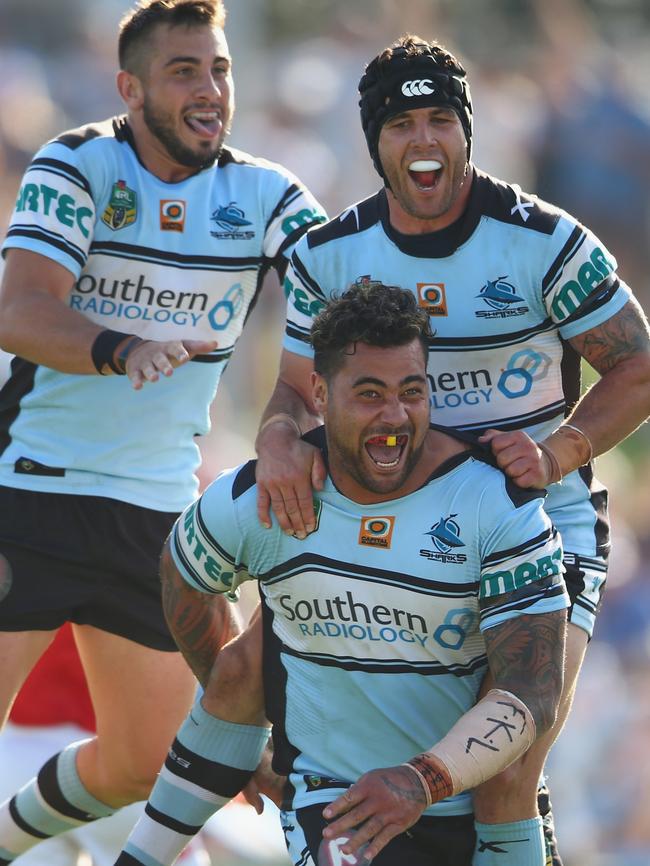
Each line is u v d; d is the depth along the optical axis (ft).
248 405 132.57
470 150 48.60
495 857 47.52
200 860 66.54
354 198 137.49
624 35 174.40
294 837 48.01
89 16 151.64
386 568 46.37
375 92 47.83
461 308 49.14
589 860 96.22
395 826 42.93
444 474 46.65
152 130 56.34
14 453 58.29
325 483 46.98
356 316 45.21
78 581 58.03
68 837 67.05
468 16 162.71
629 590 107.04
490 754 43.83
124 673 59.00
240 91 145.89
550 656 45.27
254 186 58.23
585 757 99.40
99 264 56.70
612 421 48.85
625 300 49.57
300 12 154.81
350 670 47.32
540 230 48.78
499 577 45.80
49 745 69.72
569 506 50.98
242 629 52.85
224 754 50.96
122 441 57.98
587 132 149.28
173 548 49.44
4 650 57.41
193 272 57.31
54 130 139.74
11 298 54.95
